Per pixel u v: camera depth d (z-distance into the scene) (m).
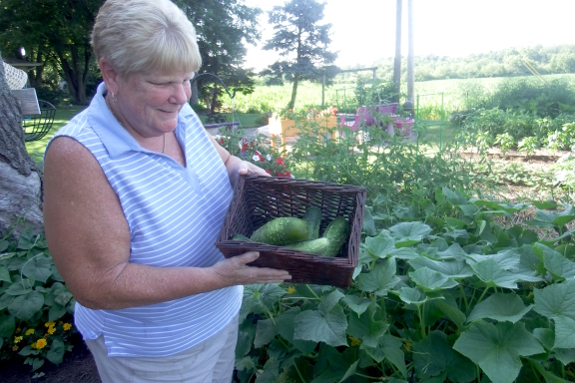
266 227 1.76
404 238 2.63
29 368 3.28
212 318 1.81
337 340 1.88
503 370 1.76
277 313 2.62
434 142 5.98
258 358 2.68
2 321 3.28
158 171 1.52
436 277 2.10
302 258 1.48
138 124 1.45
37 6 26.62
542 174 6.61
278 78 19.53
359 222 1.70
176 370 1.77
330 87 19.91
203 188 1.71
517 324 1.89
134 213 1.46
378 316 2.21
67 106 27.61
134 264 1.49
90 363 3.30
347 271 1.49
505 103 14.22
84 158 1.35
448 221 3.02
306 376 2.30
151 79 1.34
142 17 1.28
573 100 13.24
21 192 3.97
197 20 22.11
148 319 1.64
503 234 2.86
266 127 11.45
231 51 22.97
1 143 3.87
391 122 5.22
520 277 2.06
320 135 5.37
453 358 2.07
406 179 4.74
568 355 1.82
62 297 3.39
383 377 2.14
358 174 4.80
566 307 1.87
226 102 25.67
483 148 7.78
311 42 19.03
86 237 1.38
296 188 1.98
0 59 3.87
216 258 1.78
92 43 1.39
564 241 2.99
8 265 3.62
